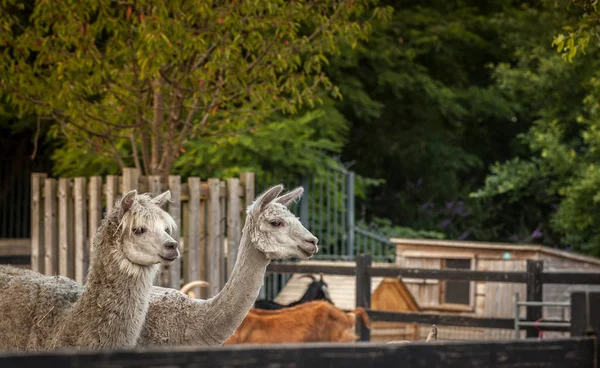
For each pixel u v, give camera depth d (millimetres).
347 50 17719
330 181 16500
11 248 11812
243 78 9734
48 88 9609
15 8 11828
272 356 2375
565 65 17422
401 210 21359
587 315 2914
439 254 13727
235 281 5355
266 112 10156
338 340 8922
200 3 9016
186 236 8750
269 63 9898
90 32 9336
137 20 9445
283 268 11164
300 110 16203
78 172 14391
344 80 18359
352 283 13289
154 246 4848
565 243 18734
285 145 14891
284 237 5309
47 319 5156
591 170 16375
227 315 5312
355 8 9891
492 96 20562
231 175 14297
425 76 19484
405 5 20766
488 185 19703
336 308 8969
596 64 16578
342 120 16844
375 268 10578
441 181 21672
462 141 22734
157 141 10180
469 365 2656
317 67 10047
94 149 10820
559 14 17656
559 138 18609
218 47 9195
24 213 17047
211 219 8875
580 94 18281
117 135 10445
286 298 13523
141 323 5023
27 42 9359
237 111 10094
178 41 9125
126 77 9906
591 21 6914
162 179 8633
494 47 21172
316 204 16422
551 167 19672
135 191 4918
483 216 21578
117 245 4879
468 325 10047
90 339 4848
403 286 13164
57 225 9273
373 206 21516
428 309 13680
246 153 14531
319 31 9898
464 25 20438
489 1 21266
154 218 4887
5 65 9422
